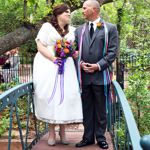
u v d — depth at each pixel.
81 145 4.75
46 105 4.59
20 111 8.33
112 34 4.53
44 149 4.65
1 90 10.73
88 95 4.68
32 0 7.30
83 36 4.62
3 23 12.59
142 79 6.77
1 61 13.73
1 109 3.46
